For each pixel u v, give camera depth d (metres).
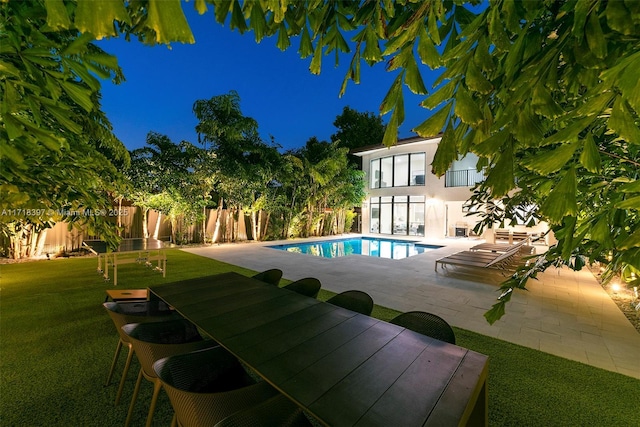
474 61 0.57
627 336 3.48
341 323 2.12
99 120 3.05
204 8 0.38
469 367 1.56
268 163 12.84
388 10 0.74
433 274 6.72
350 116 22.17
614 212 0.74
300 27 0.80
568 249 0.69
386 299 4.86
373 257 8.96
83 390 2.41
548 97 0.54
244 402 1.60
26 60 0.80
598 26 0.49
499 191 0.54
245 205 12.80
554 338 3.42
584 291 5.44
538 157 0.54
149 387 2.46
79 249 9.34
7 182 1.04
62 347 3.08
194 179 10.86
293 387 1.38
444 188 14.49
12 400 2.27
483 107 0.65
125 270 6.85
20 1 0.77
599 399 2.32
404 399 1.31
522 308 4.48
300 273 6.78
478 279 6.25
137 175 10.03
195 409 1.47
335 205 16.33
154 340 2.29
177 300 2.62
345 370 1.53
